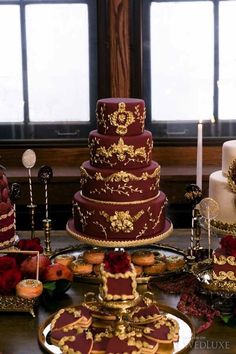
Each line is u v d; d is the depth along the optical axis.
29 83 2.96
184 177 2.79
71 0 2.89
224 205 2.28
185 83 2.96
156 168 2.25
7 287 2.00
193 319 1.98
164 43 2.92
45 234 2.39
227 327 1.94
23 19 2.91
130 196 2.21
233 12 2.90
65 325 1.83
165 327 1.83
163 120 2.96
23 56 2.94
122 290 1.77
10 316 2.01
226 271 2.00
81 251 2.40
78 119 2.97
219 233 2.29
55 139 2.93
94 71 2.95
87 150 2.92
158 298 2.10
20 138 2.96
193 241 2.31
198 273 2.09
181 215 2.89
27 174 2.82
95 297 1.86
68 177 2.80
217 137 2.94
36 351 1.84
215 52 2.93
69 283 2.09
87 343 1.77
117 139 2.19
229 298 2.01
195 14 2.91
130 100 2.25
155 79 2.95
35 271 2.09
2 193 2.27
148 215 2.22
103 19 2.84
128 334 1.78
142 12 2.86
